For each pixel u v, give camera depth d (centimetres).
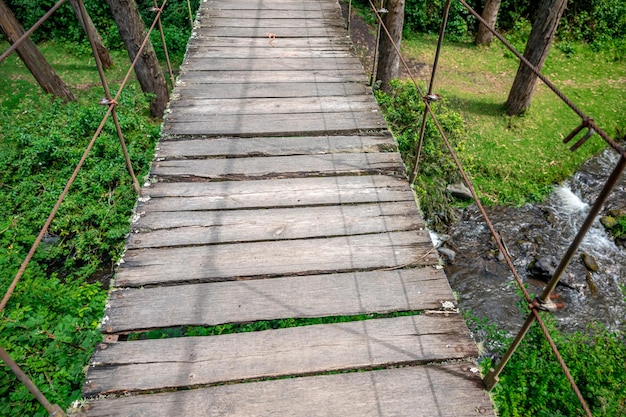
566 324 473
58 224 469
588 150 690
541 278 525
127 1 592
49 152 529
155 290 206
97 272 461
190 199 254
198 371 178
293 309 201
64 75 820
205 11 484
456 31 973
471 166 618
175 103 335
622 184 651
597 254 558
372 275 217
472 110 745
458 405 171
